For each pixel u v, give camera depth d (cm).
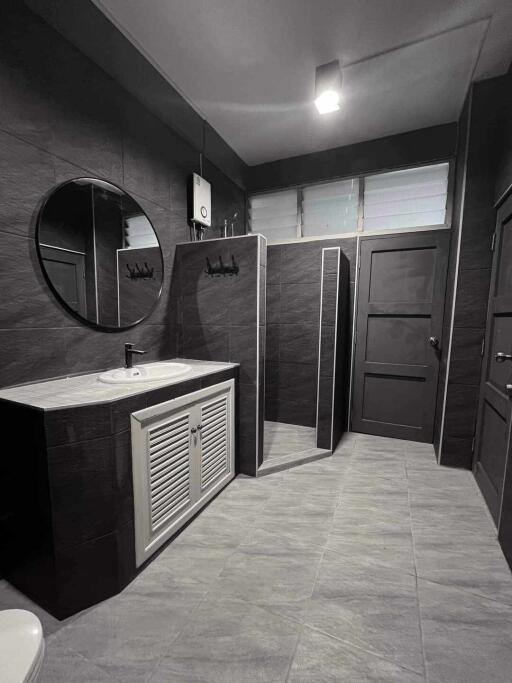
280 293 349
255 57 210
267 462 255
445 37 195
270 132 302
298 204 355
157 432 159
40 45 157
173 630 123
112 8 175
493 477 202
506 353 196
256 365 234
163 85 231
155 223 236
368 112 272
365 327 326
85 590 132
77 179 178
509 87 214
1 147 144
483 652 115
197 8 175
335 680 106
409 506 205
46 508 124
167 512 168
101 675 108
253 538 175
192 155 273
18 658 73
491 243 235
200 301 249
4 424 135
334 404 280
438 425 289
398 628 124
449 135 287
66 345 177
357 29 189
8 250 148
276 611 131
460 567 155
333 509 201
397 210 317
